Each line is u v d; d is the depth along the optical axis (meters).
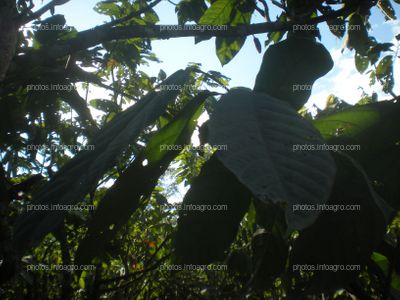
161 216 3.62
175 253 0.94
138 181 0.91
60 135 2.32
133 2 2.24
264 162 0.49
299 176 0.48
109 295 3.49
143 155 0.92
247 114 0.60
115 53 2.27
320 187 0.47
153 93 0.90
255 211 1.10
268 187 0.45
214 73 2.07
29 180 1.22
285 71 1.09
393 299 1.23
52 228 0.58
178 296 3.79
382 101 0.95
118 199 0.89
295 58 1.10
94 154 0.73
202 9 1.89
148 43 2.30
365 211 0.78
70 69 1.51
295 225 0.43
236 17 1.66
